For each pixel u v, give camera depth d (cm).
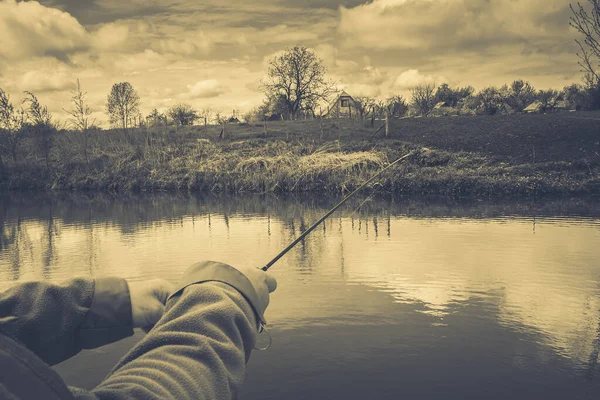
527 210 1585
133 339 541
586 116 3691
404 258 912
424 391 419
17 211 1875
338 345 516
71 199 2369
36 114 3541
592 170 2441
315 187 2425
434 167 2692
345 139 3606
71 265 922
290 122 4919
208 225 1384
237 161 2872
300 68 7506
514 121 3647
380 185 2292
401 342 521
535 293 686
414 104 7675
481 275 785
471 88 7756
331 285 738
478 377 441
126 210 1823
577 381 434
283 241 1115
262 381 440
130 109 6353
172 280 785
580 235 1109
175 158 3175
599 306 628
